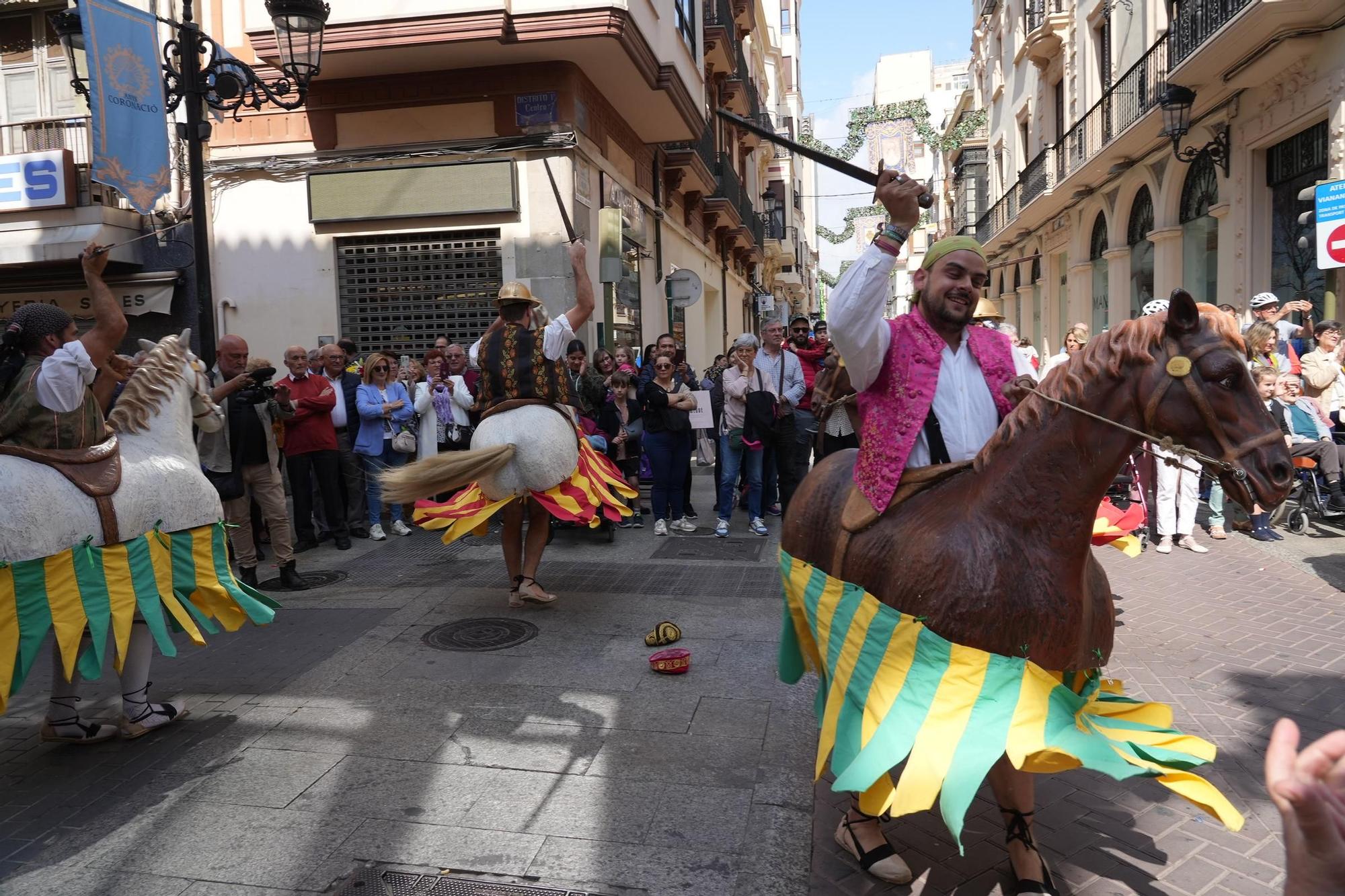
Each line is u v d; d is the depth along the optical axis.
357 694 4.39
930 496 2.42
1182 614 5.66
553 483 5.41
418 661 4.86
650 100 12.42
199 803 3.32
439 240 11.20
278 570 7.09
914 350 2.51
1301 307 8.72
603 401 8.79
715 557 7.27
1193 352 2.07
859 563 2.50
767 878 2.80
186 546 3.91
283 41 6.71
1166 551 7.45
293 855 2.96
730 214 21.05
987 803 3.26
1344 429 8.68
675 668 4.57
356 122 11.02
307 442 7.78
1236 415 2.04
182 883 2.82
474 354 5.67
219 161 11.20
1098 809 3.20
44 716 4.27
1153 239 15.32
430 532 8.58
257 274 11.34
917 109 20.03
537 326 5.71
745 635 5.23
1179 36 12.80
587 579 6.61
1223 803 2.07
